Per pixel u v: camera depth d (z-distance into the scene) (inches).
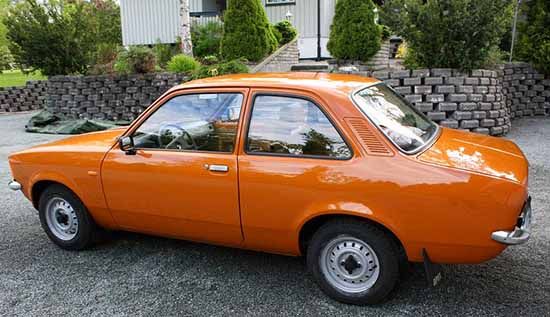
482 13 319.9
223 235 143.3
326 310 128.1
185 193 143.2
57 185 169.6
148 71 490.9
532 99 443.2
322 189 124.1
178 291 141.2
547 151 297.7
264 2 732.7
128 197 153.9
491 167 119.9
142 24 781.3
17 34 537.6
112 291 142.4
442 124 340.5
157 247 174.6
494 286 138.0
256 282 145.5
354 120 124.9
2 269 159.6
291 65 563.5
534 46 435.8
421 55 354.6
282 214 130.8
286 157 130.3
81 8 574.9
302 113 131.0
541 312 123.9
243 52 497.7
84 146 165.0
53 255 170.2
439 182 114.0
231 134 137.9
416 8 336.8
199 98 144.8
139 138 153.6
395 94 156.2
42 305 135.3
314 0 708.7
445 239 115.4
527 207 120.6
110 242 179.9
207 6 791.7
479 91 341.4
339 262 130.1
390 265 124.2
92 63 564.4
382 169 118.9
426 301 130.8
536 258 154.7
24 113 677.3
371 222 124.1
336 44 514.0
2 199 242.1
